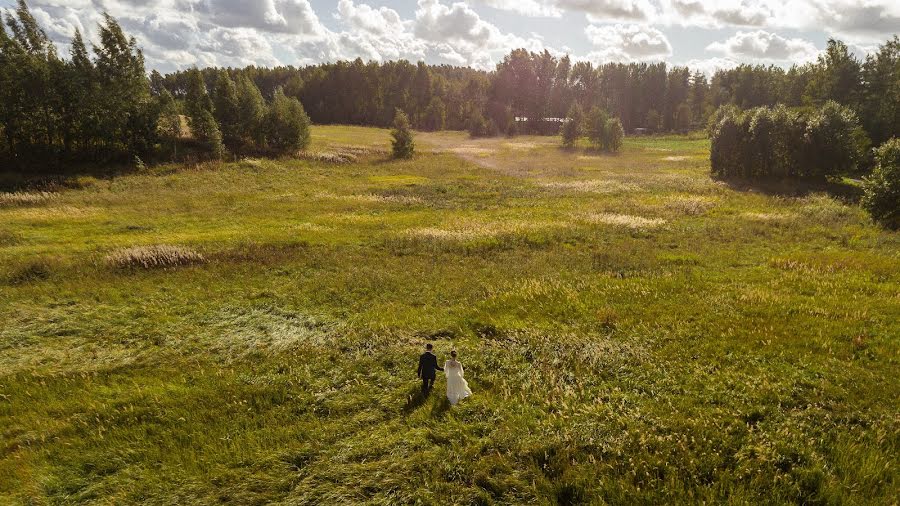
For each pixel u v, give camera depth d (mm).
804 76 104312
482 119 117375
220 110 62531
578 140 102062
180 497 8281
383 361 13016
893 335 13109
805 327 13914
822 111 44938
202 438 9734
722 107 88125
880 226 27875
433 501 8000
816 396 10352
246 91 64312
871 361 11828
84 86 49188
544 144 96812
